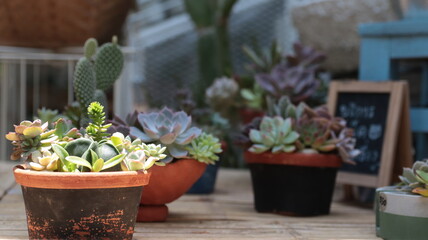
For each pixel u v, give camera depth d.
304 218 1.90
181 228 1.65
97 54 1.87
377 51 2.47
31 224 1.28
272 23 4.84
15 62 3.28
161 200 1.72
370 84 2.32
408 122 2.22
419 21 2.35
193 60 4.89
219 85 3.18
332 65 3.47
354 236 1.59
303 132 1.94
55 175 1.22
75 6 2.82
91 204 1.24
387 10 3.03
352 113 2.37
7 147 3.76
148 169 1.38
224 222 1.78
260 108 3.07
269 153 1.94
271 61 3.24
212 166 2.39
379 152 2.22
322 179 1.94
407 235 1.48
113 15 2.98
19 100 4.26
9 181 2.54
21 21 2.85
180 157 1.64
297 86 2.62
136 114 1.75
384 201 1.54
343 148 1.91
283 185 1.94
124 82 3.28
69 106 1.98
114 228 1.27
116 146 1.35
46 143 1.32
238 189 2.57
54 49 3.05
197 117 2.87
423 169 1.48
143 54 4.79
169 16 4.98
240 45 4.88
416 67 3.41
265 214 1.96
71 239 1.25
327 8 3.25
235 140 2.06
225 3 3.71
